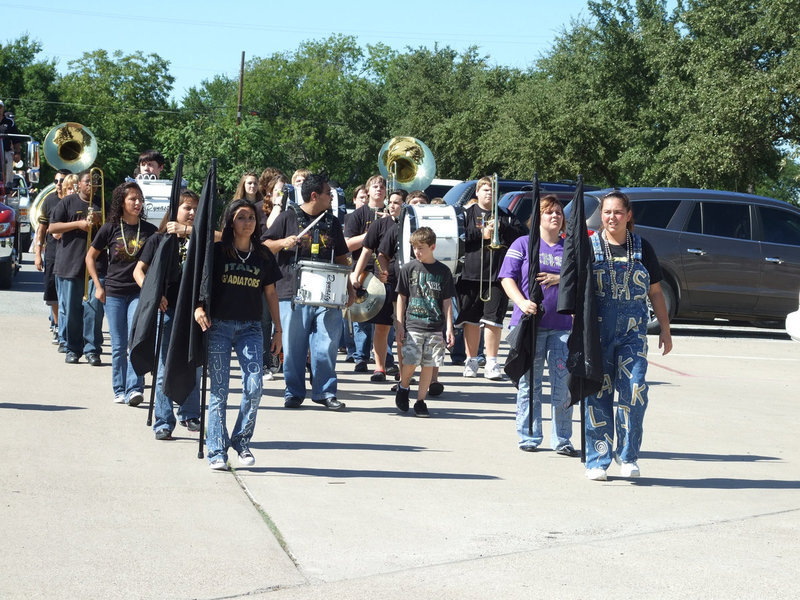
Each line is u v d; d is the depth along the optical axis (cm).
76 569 448
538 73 5459
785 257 1611
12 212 1892
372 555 485
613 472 691
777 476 692
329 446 735
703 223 1602
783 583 459
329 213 898
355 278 1041
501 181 1833
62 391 905
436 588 441
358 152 7938
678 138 3534
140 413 824
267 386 1012
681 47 3881
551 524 549
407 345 873
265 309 1045
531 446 746
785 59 3238
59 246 1070
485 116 5528
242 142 3412
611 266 652
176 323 635
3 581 429
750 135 3259
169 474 627
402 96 6944
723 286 1595
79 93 8138
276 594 428
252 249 653
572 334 648
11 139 1995
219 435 646
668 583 456
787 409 978
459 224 1045
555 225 741
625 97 4550
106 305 869
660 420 899
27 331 1321
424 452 728
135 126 8288
